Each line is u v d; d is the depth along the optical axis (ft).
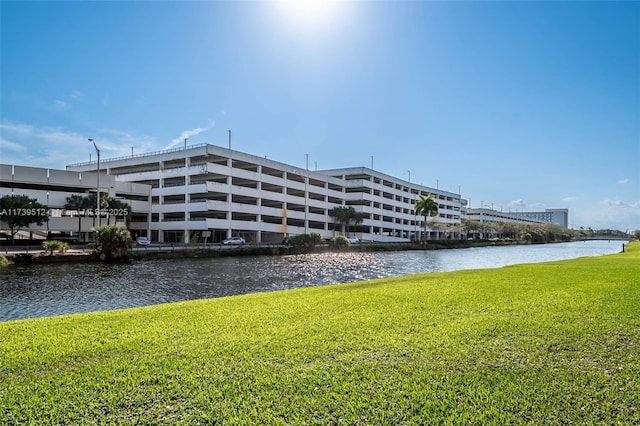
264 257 171.53
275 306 38.01
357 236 304.50
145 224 224.53
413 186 386.73
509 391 18.02
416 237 376.89
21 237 178.29
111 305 66.95
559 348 23.27
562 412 16.25
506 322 29.04
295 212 249.55
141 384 19.40
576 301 36.11
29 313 60.64
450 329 27.50
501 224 510.17
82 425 15.83
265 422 15.85
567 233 609.42
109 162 246.88
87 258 133.69
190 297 74.95
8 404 17.53
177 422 15.90
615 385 18.35
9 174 175.42
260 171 230.27
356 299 40.27
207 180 234.99
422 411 16.42
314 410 16.75
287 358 22.56
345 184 306.35
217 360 22.39
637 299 36.78
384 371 20.42
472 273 65.36
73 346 25.45
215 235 225.97
